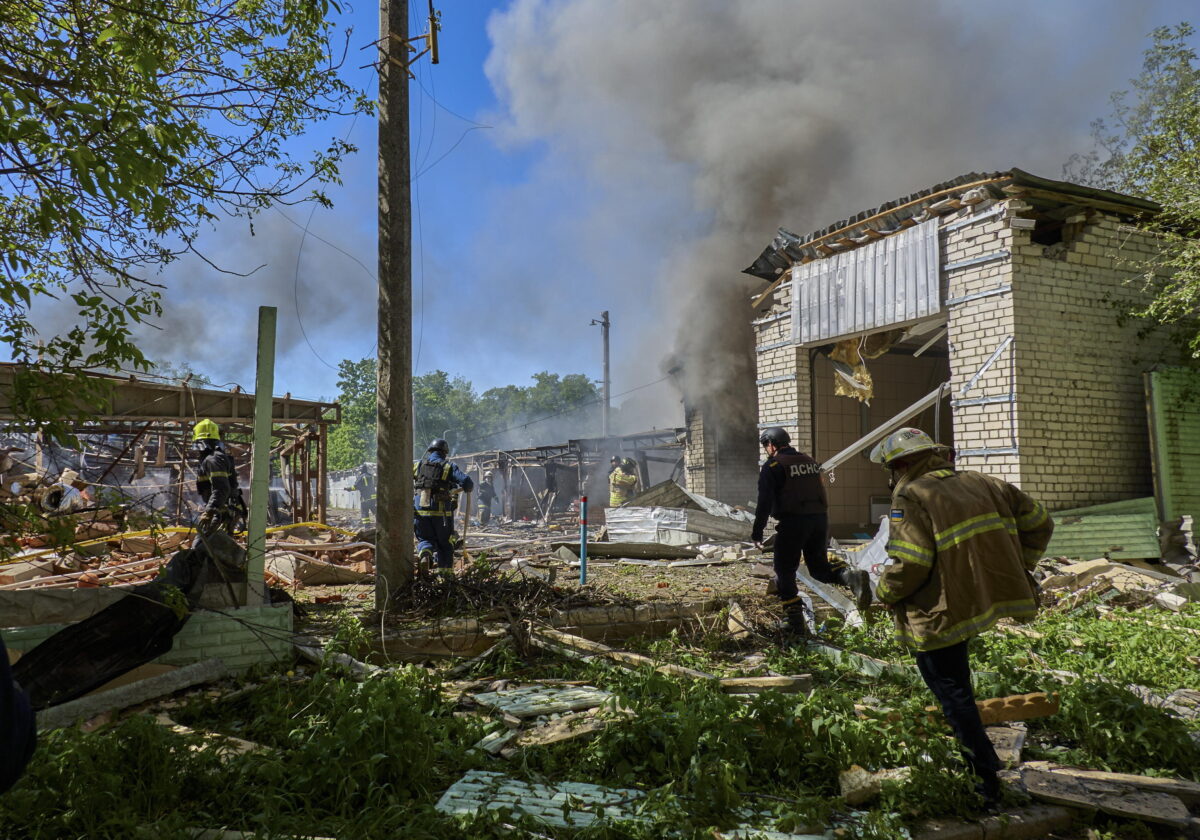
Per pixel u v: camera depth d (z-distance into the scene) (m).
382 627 5.69
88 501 8.70
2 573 8.14
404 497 6.71
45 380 3.21
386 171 6.84
